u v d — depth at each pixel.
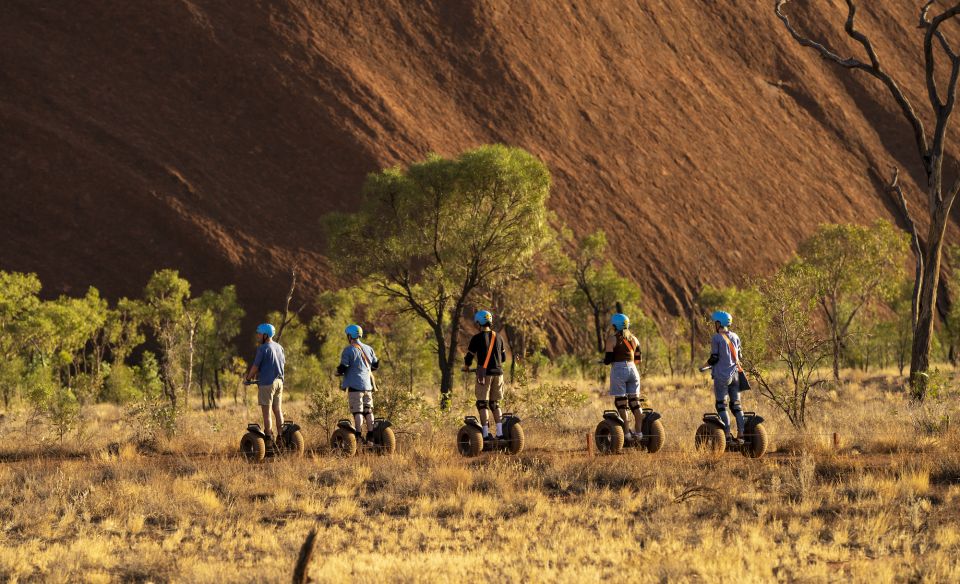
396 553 31.98
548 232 113.19
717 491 38.38
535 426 59.84
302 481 42.34
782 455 48.97
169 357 133.12
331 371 156.88
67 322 155.75
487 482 41.66
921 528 33.50
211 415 87.12
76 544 33.31
